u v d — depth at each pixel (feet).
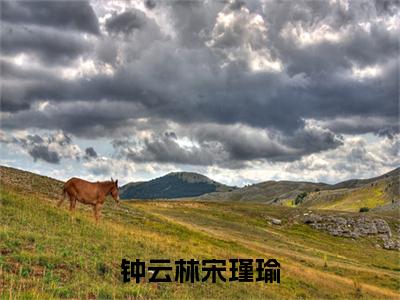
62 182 165.37
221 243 148.87
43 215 81.76
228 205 380.17
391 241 344.28
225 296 70.49
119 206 161.68
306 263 166.40
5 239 58.03
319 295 100.89
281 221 349.61
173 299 57.06
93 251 66.59
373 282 155.84
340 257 226.79
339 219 358.23
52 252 58.34
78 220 87.15
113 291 50.60
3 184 119.34
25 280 46.26
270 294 82.99
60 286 47.93
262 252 158.92
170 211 268.62
